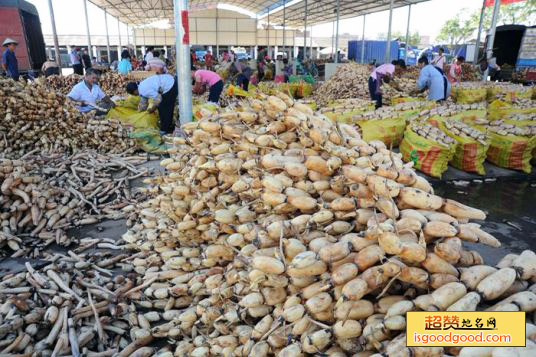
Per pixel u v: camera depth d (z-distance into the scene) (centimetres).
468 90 1042
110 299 294
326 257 196
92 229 440
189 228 312
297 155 277
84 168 577
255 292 223
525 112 753
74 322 270
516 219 473
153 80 715
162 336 263
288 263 212
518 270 187
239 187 279
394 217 199
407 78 1335
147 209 372
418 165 605
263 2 3045
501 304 174
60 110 672
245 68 1420
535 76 1675
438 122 659
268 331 203
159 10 3158
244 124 319
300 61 2356
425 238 203
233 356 216
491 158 662
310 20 3784
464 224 219
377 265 190
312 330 191
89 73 739
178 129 583
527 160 633
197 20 3453
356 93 1267
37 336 263
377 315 184
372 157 260
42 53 1511
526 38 1952
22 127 642
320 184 250
